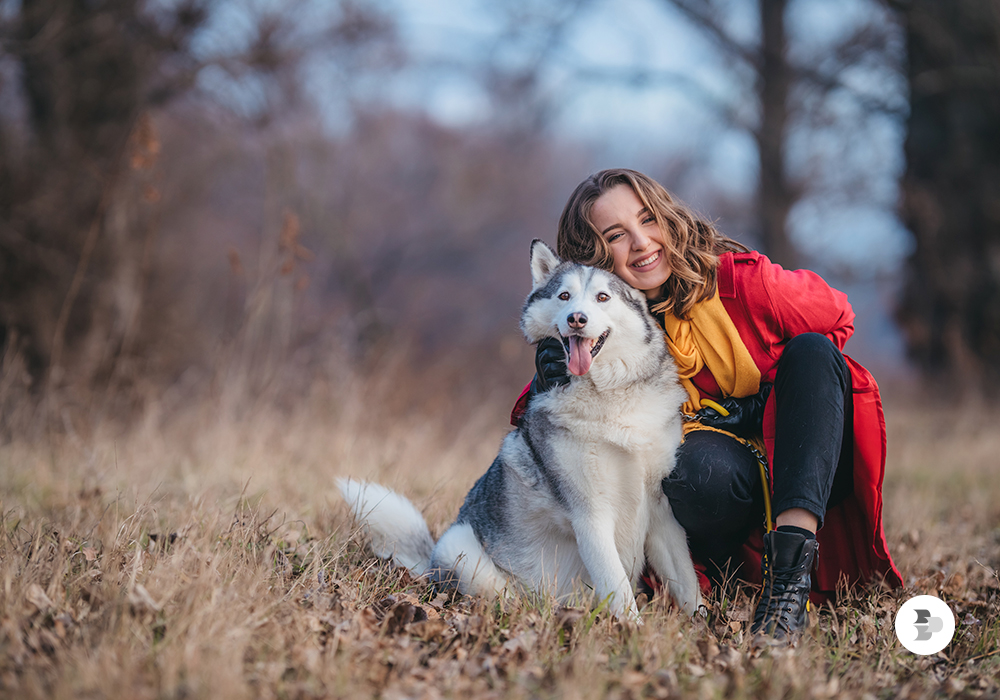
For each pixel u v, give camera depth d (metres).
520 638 2.55
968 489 6.45
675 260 3.19
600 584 2.98
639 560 3.21
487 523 3.43
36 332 8.93
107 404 7.17
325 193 20.48
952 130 11.84
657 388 3.11
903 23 12.52
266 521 3.46
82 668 2.09
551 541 3.32
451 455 6.43
